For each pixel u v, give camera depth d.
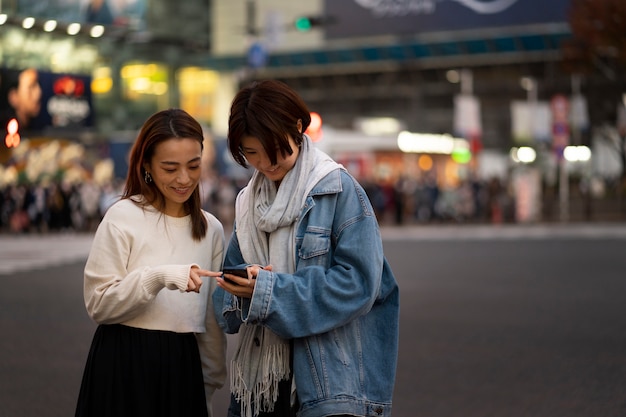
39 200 33.69
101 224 3.69
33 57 47.69
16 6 34.00
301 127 3.59
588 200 43.06
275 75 67.25
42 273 17.69
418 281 16.00
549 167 48.69
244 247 3.66
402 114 66.44
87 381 3.68
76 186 35.47
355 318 3.50
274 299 3.38
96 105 53.62
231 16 61.41
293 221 3.57
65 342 9.90
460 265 19.28
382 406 3.57
